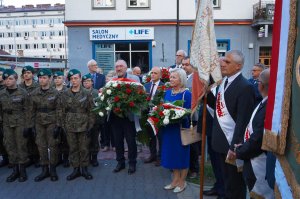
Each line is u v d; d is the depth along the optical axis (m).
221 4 17.36
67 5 17.19
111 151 7.54
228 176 3.66
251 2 17.34
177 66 7.13
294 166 2.02
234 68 3.58
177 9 16.95
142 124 5.58
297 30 2.01
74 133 5.47
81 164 5.62
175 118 4.58
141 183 5.39
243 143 3.20
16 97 5.39
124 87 5.34
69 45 17.44
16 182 5.50
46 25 71.62
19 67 24.78
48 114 5.40
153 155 6.48
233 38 17.53
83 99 5.41
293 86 2.05
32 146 6.19
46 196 4.89
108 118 5.90
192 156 5.49
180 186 5.00
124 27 17.44
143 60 17.72
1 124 6.04
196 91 3.98
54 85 6.21
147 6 17.34
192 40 3.97
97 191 5.07
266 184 3.09
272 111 2.29
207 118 4.48
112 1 17.27
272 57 2.32
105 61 17.64
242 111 3.46
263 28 16.61
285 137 2.11
